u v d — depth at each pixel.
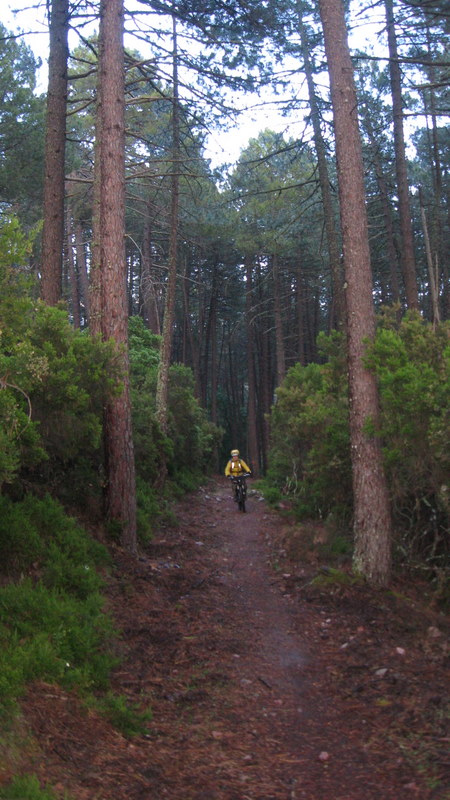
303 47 15.16
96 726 4.85
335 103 9.77
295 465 17.27
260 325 45.81
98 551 8.71
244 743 5.04
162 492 16.83
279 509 16.69
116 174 10.28
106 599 7.88
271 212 23.22
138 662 6.45
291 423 12.69
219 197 23.98
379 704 5.62
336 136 9.78
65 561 7.58
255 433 39.75
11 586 6.58
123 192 10.39
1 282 6.50
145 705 5.57
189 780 4.35
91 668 5.72
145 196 23.75
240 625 7.93
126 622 7.34
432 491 9.15
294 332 46.22
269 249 25.41
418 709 5.38
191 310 46.66
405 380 8.40
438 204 23.89
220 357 56.69
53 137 12.09
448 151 28.48
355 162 9.67
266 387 45.97
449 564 9.40
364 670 6.41
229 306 47.03
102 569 8.62
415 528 9.90
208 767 4.59
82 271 32.03
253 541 13.27
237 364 59.75
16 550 7.30
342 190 9.68
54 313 8.73
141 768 4.38
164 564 10.16
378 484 9.23
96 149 11.16
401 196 17.25
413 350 9.60
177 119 18.41
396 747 4.83
